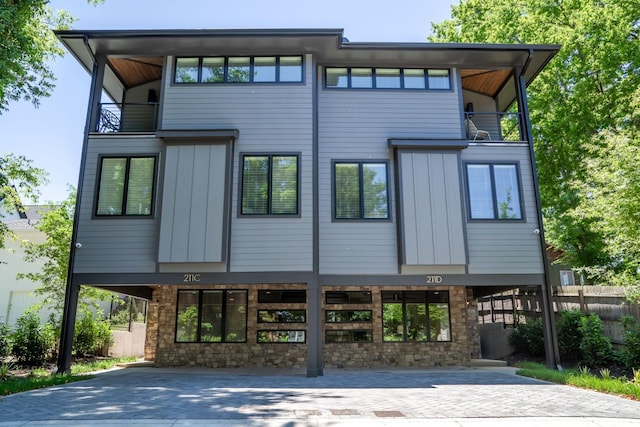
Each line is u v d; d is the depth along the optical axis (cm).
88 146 1102
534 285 1088
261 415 563
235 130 1077
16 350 1162
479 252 1092
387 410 599
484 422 536
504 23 1975
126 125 1326
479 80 1330
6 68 1027
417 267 1078
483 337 1634
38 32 1384
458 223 1084
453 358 1249
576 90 1745
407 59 1183
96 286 1138
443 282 1075
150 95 1346
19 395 716
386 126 1159
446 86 1195
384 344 1250
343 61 1185
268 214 1055
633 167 938
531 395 724
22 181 1380
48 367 1159
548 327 1065
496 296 1677
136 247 1052
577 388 798
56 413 574
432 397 705
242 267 1031
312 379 941
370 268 1077
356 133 1152
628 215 953
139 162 1094
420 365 1240
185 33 1094
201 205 1044
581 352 1115
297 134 1098
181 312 1249
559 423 534
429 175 1108
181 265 1039
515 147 1156
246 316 1246
